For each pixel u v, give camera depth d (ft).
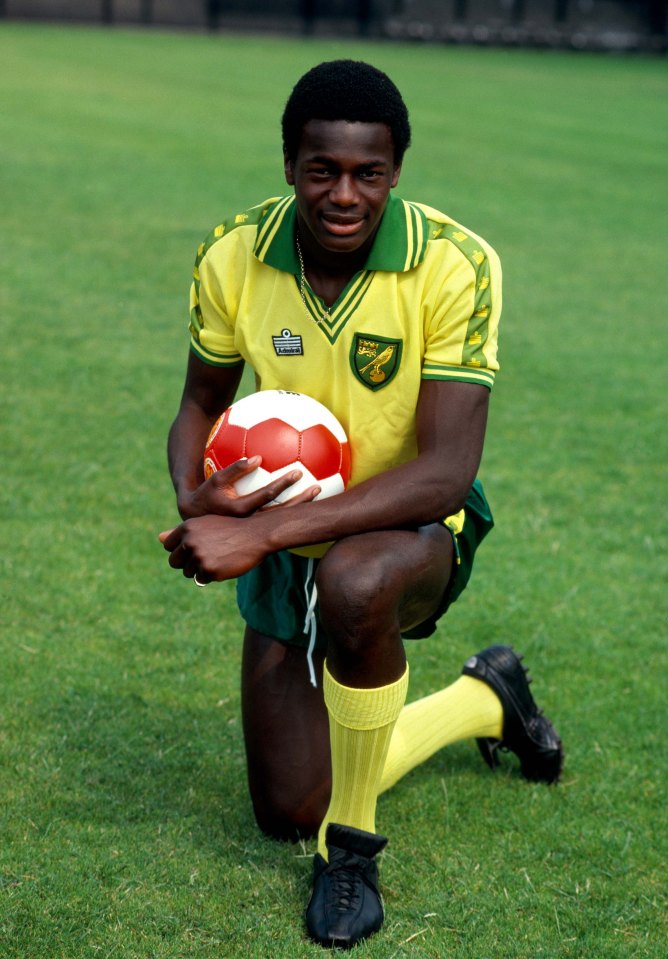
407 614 8.05
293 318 8.04
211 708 10.61
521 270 30.12
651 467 17.63
